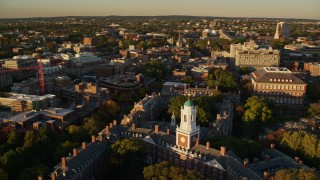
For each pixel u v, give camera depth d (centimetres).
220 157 16312
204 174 16762
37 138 19625
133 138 18300
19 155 17612
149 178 15088
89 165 16800
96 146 17988
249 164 16625
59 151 18200
